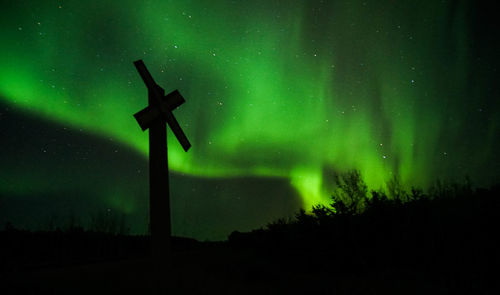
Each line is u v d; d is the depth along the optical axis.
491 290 4.71
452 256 6.06
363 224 7.39
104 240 12.98
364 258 6.95
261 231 11.91
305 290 5.67
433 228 6.84
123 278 5.08
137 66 4.66
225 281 6.26
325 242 7.50
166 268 4.12
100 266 6.53
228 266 7.61
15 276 4.51
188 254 10.89
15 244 10.28
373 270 6.62
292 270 7.59
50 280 4.81
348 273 6.81
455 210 7.12
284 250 8.59
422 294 4.84
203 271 7.04
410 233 6.93
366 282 5.80
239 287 5.86
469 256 5.88
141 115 4.42
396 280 5.71
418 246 6.67
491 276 5.18
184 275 6.14
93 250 11.60
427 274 5.80
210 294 5.02
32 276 4.93
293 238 8.36
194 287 5.20
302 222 8.41
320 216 8.05
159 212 4.26
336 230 7.45
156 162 4.46
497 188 6.98
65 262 7.51
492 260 5.57
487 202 6.74
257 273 6.84
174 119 4.95
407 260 6.61
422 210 7.23
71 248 11.22
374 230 7.25
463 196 7.55
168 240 4.23
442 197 7.96
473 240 6.25
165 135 4.69
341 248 7.23
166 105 4.84
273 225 9.71
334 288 5.59
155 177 4.40
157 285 4.09
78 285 4.64
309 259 7.62
